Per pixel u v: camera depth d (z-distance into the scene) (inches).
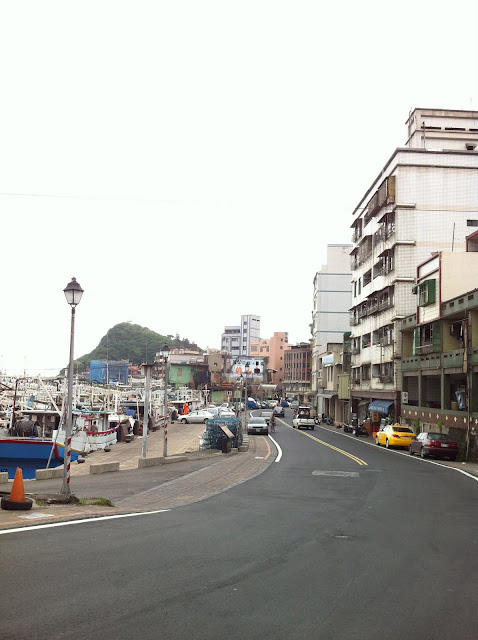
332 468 975.0
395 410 1845.5
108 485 746.2
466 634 230.1
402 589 290.0
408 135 2268.7
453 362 1409.9
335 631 228.8
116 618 232.7
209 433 1393.9
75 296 609.6
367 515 524.7
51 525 422.6
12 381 1680.6
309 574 312.3
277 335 6466.5
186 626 227.6
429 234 1889.8
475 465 1116.5
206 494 659.4
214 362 5329.7
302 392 5743.1
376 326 2118.6
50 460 1255.5
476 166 1909.4
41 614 233.1
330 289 3722.9
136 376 5438.0
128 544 366.3
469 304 1325.0
